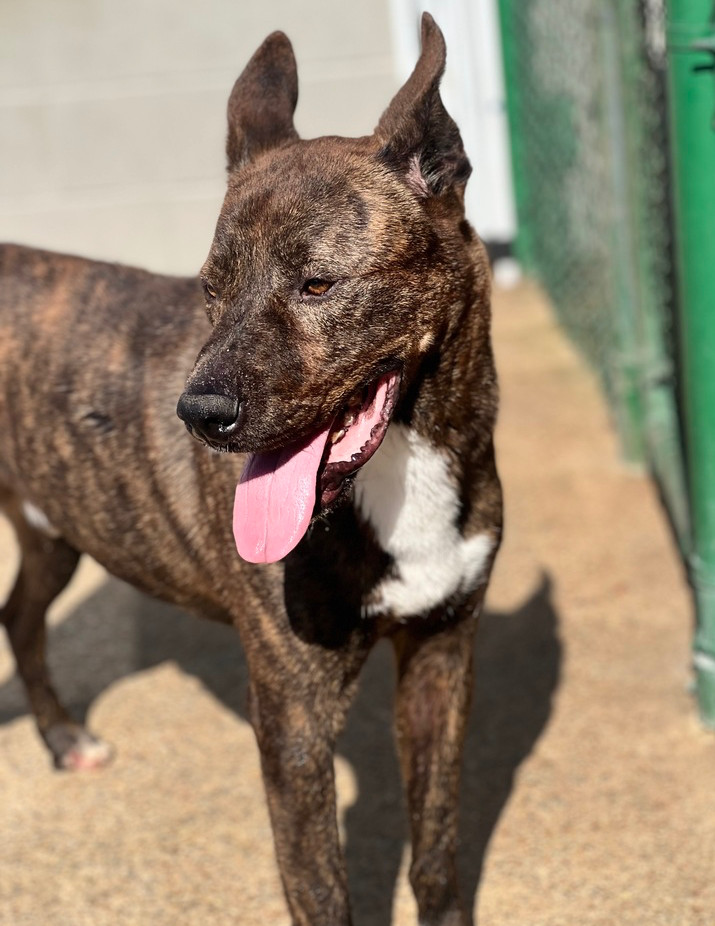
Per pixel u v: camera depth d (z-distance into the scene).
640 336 1.85
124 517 1.12
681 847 1.12
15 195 2.90
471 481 0.99
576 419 2.12
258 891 1.11
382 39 2.80
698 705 1.32
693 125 1.17
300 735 0.97
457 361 0.96
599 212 2.06
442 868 1.04
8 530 1.89
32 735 1.37
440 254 0.94
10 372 1.17
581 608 1.54
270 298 0.89
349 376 0.90
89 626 1.60
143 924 1.08
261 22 2.80
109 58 2.81
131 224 2.93
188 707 1.40
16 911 1.10
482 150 2.99
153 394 1.08
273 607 0.96
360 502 0.95
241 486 0.91
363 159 0.93
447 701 1.04
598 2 1.74
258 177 0.92
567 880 1.10
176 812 1.22
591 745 1.28
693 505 1.27
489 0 2.84
